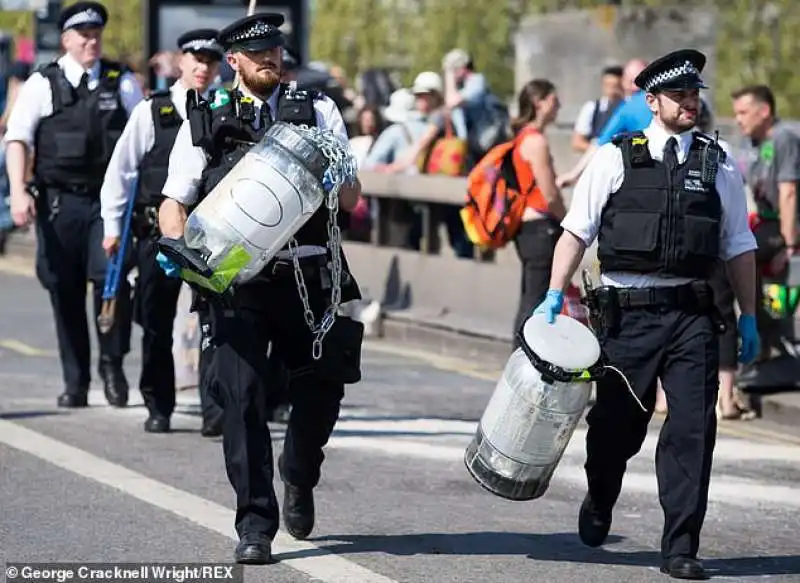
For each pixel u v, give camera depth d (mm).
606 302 22672
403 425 34469
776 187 36125
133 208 32156
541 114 36531
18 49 94625
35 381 39219
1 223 71500
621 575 22703
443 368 43188
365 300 50188
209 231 21625
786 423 35688
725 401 36062
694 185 22500
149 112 31859
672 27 51938
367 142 59438
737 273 23125
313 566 22812
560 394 21969
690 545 22562
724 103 86438
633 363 22656
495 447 22438
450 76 56469
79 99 34281
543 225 36312
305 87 23406
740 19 87312
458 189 47344
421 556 23594
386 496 27672
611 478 23656
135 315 32750
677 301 22516
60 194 34500
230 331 22641
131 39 113688
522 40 55969
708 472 22484
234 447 22734
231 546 23828
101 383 39438
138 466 29469
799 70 86875
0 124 70812
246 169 21703
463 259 48719
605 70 47219
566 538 24984
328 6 124125
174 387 33062
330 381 23234
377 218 52094
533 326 22359
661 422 35219
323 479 28938
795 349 38844
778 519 26828
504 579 22406
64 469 29109
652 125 22906
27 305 55188
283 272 22547
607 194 22703
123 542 24047
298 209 21719
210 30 31812
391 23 121812
